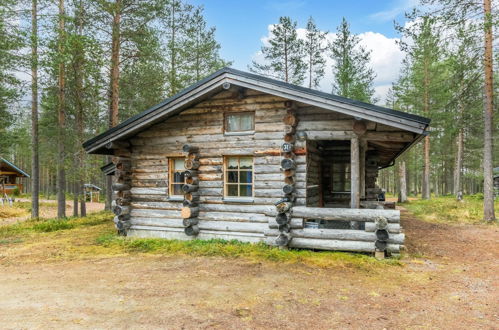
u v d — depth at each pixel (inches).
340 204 469.4
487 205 506.6
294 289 203.2
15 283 221.8
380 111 264.4
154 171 375.6
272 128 325.1
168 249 314.2
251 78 303.6
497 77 690.8
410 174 1556.3
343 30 1018.1
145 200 378.0
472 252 301.1
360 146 347.6
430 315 164.9
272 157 323.9
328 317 162.6
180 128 363.6
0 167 1250.6
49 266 266.8
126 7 526.3
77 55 508.1
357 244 278.7
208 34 861.2
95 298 190.9
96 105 615.2
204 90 322.0
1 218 695.1
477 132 991.0
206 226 346.3
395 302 181.9
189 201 339.9
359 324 154.8
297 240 296.5
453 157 1197.7
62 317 163.9
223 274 235.5
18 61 439.2
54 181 1733.5
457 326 152.7
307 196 345.1
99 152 388.2
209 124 351.3
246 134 335.0
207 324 155.0
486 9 459.5
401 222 504.4
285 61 1024.9
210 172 348.8
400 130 293.0
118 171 377.1
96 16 509.7
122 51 556.7
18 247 341.7
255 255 283.4
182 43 792.3
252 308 174.1
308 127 313.9
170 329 149.7
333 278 224.4
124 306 178.2
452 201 897.5
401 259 269.9
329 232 287.4
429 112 873.5
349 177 471.2
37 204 590.9
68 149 585.3
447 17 472.7
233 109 340.8
